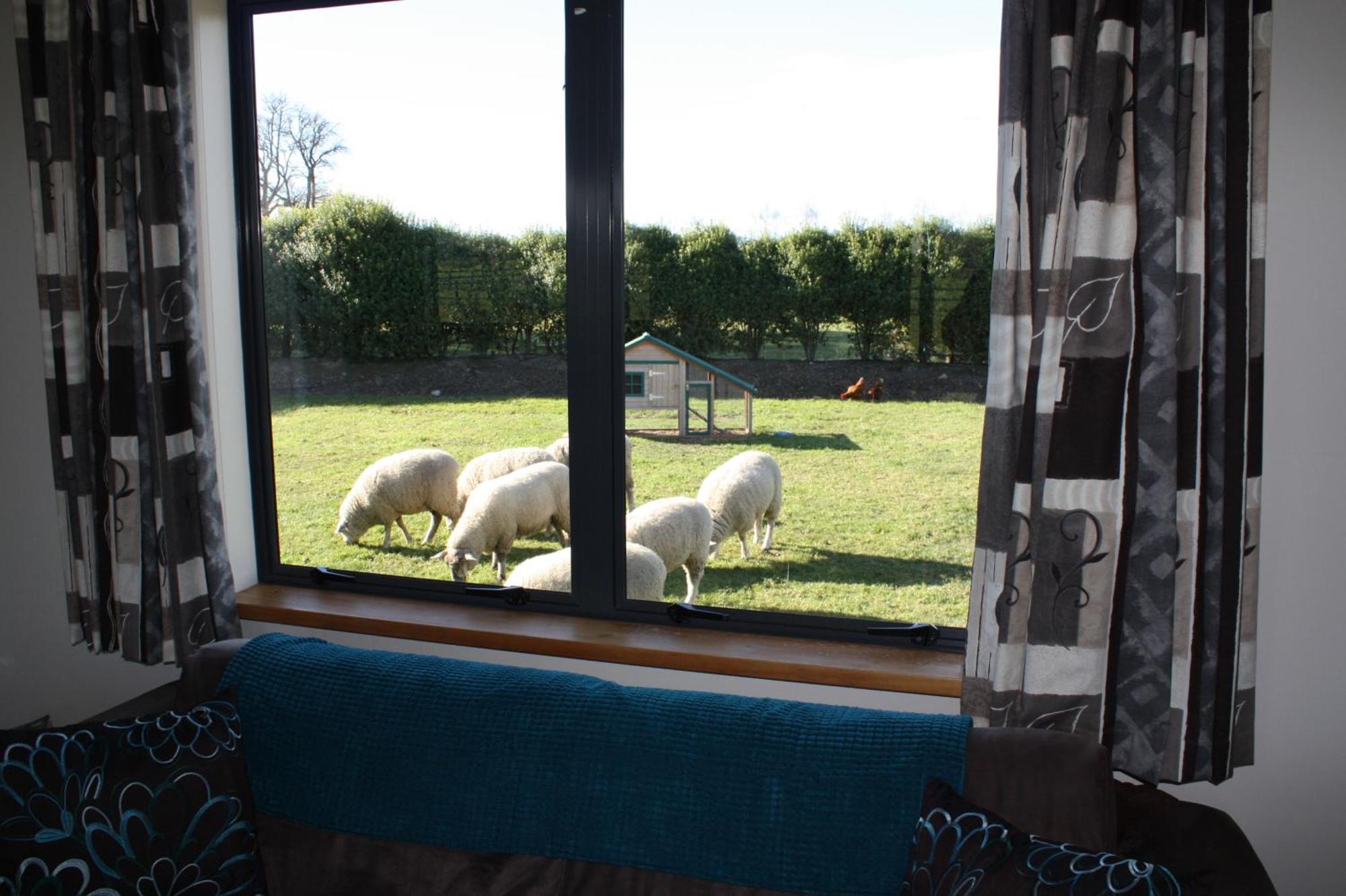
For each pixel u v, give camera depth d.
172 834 1.39
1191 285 1.49
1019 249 1.53
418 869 1.42
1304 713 1.68
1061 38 1.46
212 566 2.07
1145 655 1.57
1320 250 1.56
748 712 1.45
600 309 1.96
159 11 1.90
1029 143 1.50
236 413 2.24
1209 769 1.60
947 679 1.72
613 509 2.02
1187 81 1.45
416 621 2.04
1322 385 1.59
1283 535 1.64
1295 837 1.72
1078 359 1.50
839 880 1.29
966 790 1.30
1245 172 1.45
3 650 2.48
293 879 1.46
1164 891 1.06
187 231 1.97
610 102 1.89
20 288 2.28
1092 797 1.29
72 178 2.01
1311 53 1.52
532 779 1.43
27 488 2.37
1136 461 1.52
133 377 2.03
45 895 1.31
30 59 1.99
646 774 1.40
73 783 1.37
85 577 2.14
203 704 1.52
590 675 1.74
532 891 1.38
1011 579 1.58
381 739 1.49
